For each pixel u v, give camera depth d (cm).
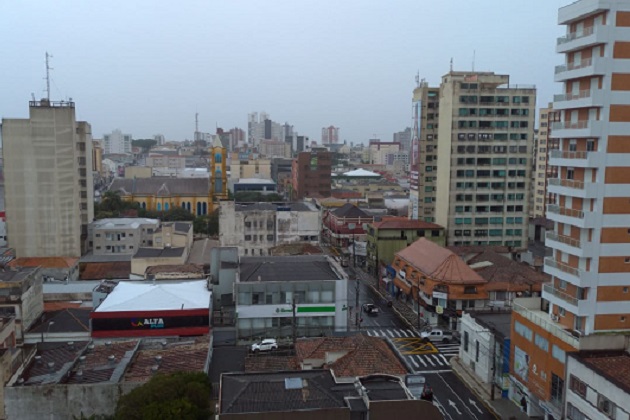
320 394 4247
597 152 5503
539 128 18725
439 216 12731
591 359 5053
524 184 12388
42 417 5166
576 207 5803
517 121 12225
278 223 13238
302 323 8044
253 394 4225
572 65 5819
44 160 11831
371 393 4300
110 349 6312
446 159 12306
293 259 9638
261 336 7962
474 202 12306
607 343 5244
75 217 12131
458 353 7806
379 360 5228
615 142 5516
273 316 7969
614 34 5403
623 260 5675
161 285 8375
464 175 12212
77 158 12569
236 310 7906
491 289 8950
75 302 9144
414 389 4900
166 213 18138
